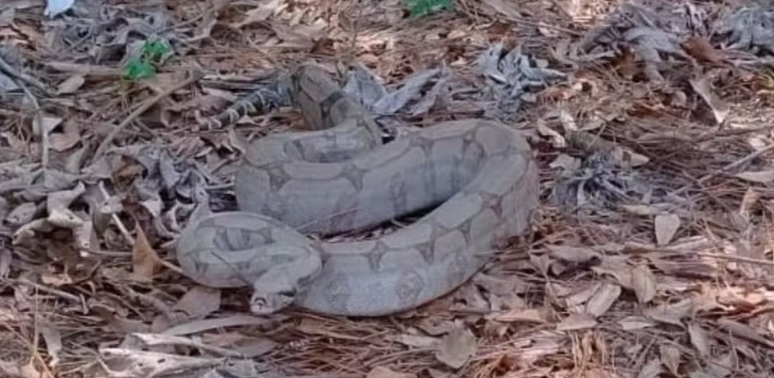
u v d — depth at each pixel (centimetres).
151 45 221
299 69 210
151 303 171
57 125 203
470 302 174
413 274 171
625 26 230
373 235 187
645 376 163
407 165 187
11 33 226
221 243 173
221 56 226
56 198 182
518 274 178
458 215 176
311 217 184
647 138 205
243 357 163
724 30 232
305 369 163
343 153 195
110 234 181
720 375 164
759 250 182
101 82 216
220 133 205
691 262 180
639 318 171
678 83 219
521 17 238
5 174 190
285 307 168
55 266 176
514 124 208
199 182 190
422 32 234
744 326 169
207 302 171
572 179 193
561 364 164
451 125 193
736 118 212
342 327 170
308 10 239
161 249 180
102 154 196
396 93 212
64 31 227
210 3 237
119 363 160
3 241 179
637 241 184
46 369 161
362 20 238
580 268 178
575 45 228
